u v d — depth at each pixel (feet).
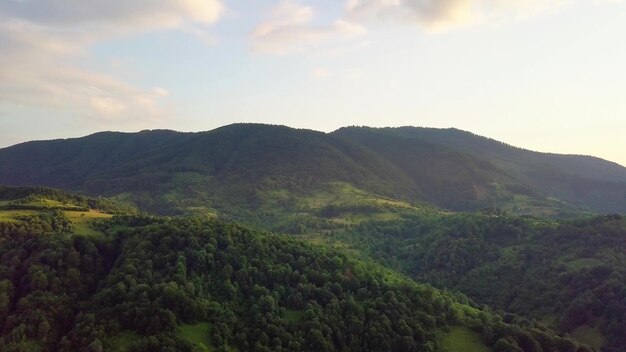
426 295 469.16
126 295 377.30
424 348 403.13
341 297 445.37
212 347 362.94
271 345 379.35
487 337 427.33
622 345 476.95
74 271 408.87
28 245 435.53
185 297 382.01
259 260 456.45
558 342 431.43
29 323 356.18
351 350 400.67
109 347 340.80
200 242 453.17
